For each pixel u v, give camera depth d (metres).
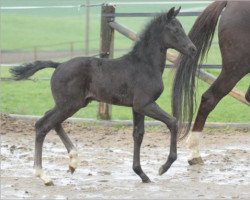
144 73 7.66
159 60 7.76
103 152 9.93
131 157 9.53
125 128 12.05
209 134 11.50
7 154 9.71
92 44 33.09
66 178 8.09
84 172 8.47
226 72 9.09
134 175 8.30
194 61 9.05
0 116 12.59
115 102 7.81
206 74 11.43
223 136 11.34
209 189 7.49
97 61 7.79
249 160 9.34
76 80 7.67
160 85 7.72
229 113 13.46
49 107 14.34
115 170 8.62
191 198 7.02
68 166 8.80
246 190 7.45
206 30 9.25
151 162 9.18
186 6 29.33
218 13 9.20
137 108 7.65
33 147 10.29
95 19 42.66
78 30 44.38
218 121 12.73
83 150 10.10
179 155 9.74
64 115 7.71
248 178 8.15
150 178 8.12
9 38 40.28
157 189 7.48
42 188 7.50
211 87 9.17
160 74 7.77
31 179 8.00
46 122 7.74
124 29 12.05
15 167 8.75
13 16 50.59
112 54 12.32
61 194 7.20
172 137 7.61
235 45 8.99
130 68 7.70
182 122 8.84
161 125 12.09
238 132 11.70
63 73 7.69
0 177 8.10
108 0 26.45
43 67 7.81
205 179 8.09
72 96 7.66
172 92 8.95
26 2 32.81
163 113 7.60
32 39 39.94
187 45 7.75
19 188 7.50
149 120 12.71
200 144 10.65
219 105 14.24
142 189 7.47
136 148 7.86
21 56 27.91
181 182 7.90
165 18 7.77
